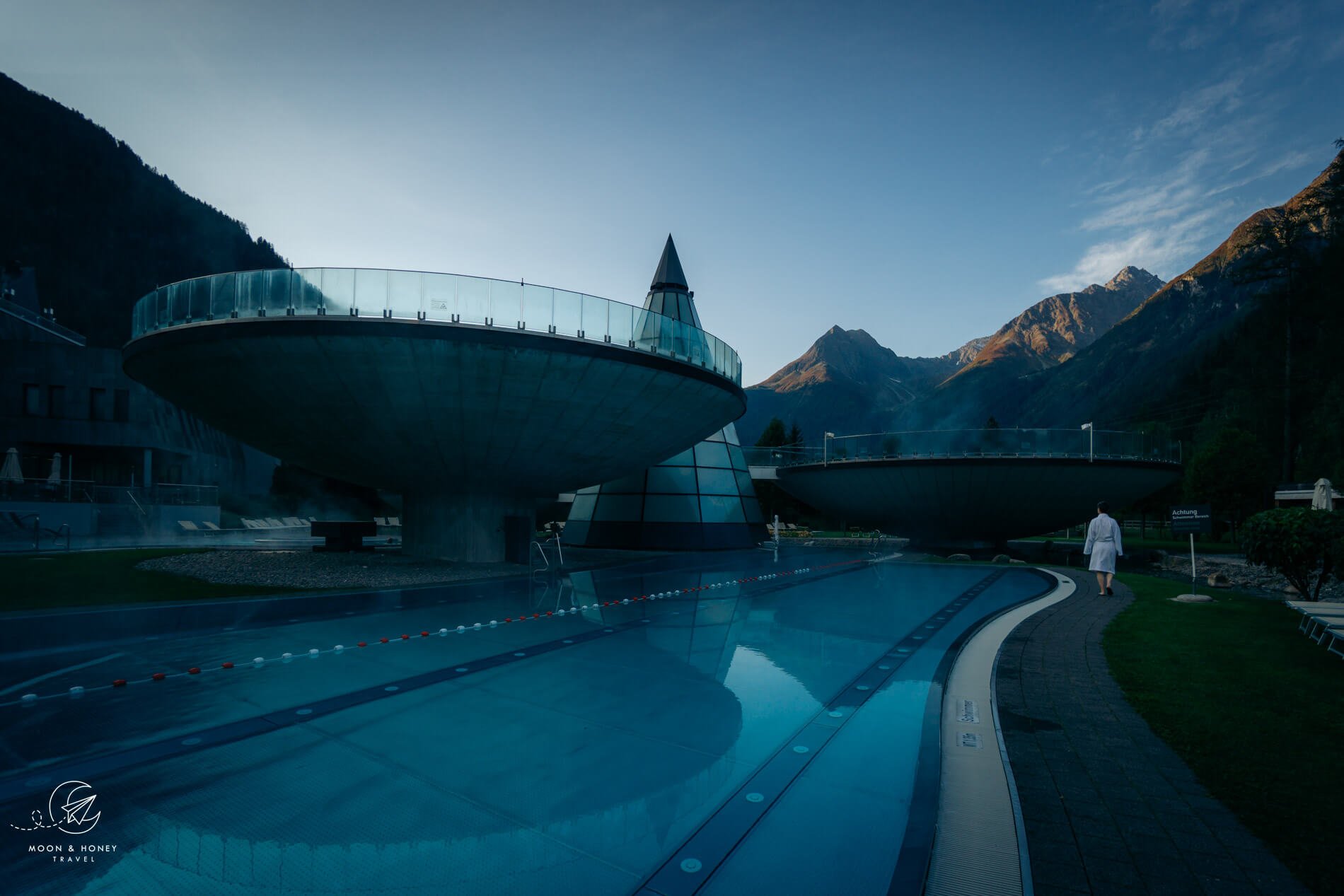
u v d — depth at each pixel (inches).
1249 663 300.7
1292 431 2153.1
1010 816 151.2
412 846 140.0
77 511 1176.8
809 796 164.2
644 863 133.2
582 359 617.9
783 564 900.6
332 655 316.8
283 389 606.2
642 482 1258.6
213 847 139.2
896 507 1387.8
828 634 380.8
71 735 205.2
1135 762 182.5
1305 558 490.6
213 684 264.2
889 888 123.3
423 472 705.6
